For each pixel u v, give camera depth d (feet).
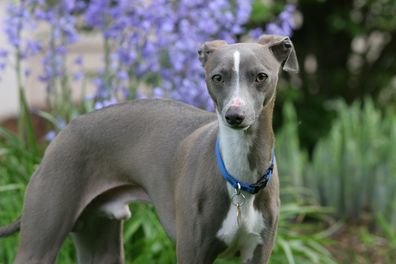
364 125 30.04
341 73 37.81
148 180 17.70
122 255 20.02
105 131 18.16
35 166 22.98
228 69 14.80
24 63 43.50
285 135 29.14
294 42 37.70
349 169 28.68
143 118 18.15
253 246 16.48
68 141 18.08
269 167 15.96
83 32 32.42
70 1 24.31
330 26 36.47
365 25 36.52
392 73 37.99
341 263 25.44
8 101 45.73
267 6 31.45
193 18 24.41
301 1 34.63
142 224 22.31
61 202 17.80
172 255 22.11
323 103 36.99
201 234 16.14
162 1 23.57
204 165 16.25
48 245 17.76
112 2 26.08
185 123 17.61
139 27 23.76
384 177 28.50
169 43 24.27
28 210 17.87
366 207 29.07
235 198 15.90
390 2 35.27
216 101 15.14
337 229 28.35
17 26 24.26
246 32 31.01
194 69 24.25
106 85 24.06
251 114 14.62
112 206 18.66
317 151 29.68
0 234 18.70
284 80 36.65
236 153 15.66
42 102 46.09
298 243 23.57
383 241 27.43
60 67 25.66
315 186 29.12
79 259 19.97
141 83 27.91
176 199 16.72
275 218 16.42
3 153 23.97
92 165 18.15
